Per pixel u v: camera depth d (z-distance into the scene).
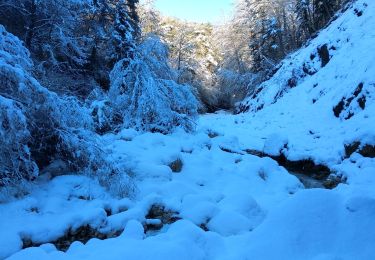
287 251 3.40
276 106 19.91
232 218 5.57
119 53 18.53
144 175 7.58
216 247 4.04
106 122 10.59
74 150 7.21
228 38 42.00
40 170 7.35
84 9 22.16
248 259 3.46
